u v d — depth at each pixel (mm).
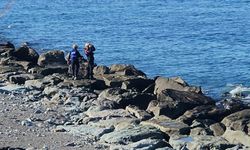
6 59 79375
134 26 148375
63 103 57812
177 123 47844
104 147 42438
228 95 74438
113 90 61094
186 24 151250
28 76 69500
